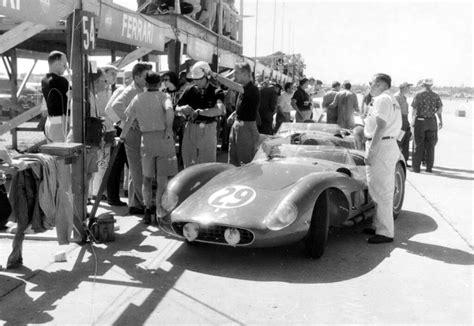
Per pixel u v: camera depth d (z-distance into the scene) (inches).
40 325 118.3
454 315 128.7
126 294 138.4
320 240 169.0
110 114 222.8
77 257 169.3
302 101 444.5
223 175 195.5
